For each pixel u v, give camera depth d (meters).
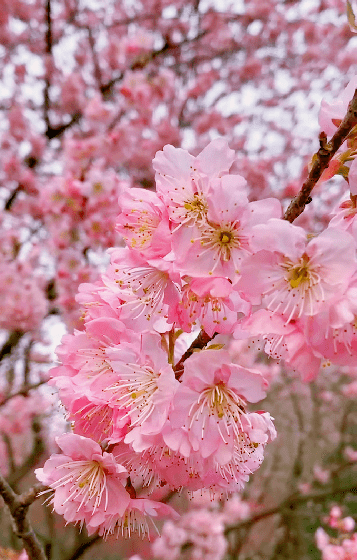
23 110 5.95
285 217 1.20
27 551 1.75
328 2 7.54
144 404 1.20
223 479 1.35
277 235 1.10
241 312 1.29
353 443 10.36
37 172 6.25
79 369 1.39
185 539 6.40
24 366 6.30
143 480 1.38
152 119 5.84
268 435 1.37
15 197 5.87
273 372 7.87
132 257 1.22
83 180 4.77
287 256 1.12
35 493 1.65
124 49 6.28
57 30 6.80
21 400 6.09
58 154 6.22
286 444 11.12
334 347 1.10
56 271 5.43
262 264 1.12
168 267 1.15
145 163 6.29
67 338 1.43
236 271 1.14
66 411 1.43
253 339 1.34
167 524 6.58
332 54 7.81
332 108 1.31
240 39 7.62
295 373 1.35
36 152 6.08
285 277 1.12
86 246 5.14
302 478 10.09
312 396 10.79
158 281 1.27
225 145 1.21
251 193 7.05
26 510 1.69
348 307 1.06
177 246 1.17
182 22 7.32
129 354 1.28
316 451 10.96
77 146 4.86
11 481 5.36
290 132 7.99
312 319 1.10
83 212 4.64
